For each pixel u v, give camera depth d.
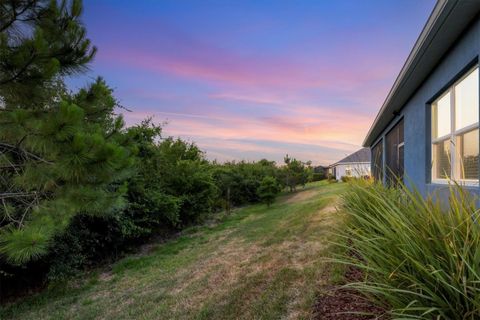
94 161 2.68
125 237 7.70
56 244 5.47
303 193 21.14
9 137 2.92
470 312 1.50
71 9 3.34
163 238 9.63
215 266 5.27
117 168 3.14
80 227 6.35
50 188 3.29
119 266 6.74
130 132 4.27
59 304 4.85
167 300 4.05
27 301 5.11
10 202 3.66
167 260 6.80
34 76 2.81
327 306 2.68
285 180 23.56
